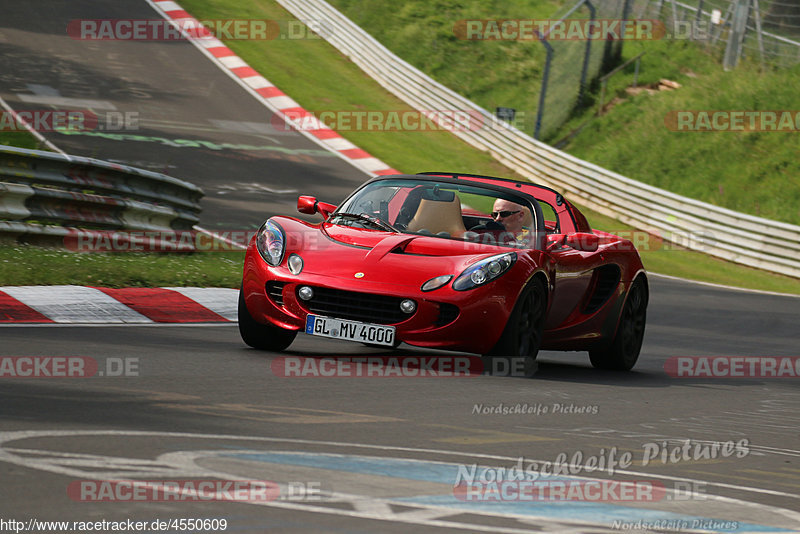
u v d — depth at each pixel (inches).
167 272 1298.0
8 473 374.6
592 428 603.8
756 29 4347.9
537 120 3681.1
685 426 647.1
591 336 975.0
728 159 3565.5
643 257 2743.6
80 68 3595.0
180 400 579.2
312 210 954.1
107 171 1444.4
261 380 687.7
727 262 2878.9
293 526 329.4
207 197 2410.2
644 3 4633.4
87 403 546.0
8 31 3843.5
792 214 3275.1
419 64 4633.4
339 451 463.5
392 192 944.3
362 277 816.9
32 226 1307.8
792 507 424.2
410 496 383.2
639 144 3759.8
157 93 3516.2
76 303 1032.2
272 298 839.7
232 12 4653.1
